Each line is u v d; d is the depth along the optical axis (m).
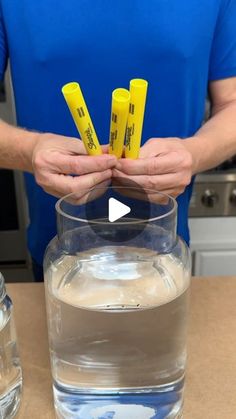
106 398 0.51
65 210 0.52
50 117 0.91
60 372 0.51
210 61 0.94
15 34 0.86
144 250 0.51
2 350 0.55
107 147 0.62
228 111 0.91
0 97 1.43
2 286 0.54
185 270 0.52
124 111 0.53
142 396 0.51
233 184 1.40
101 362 0.50
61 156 0.62
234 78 0.95
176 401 0.52
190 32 0.85
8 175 1.55
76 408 0.51
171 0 0.83
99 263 0.51
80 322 0.48
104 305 0.48
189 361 0.61
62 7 0.83
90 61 0.86
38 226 1.02
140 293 0.49
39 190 0.98
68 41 0.84
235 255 1.49
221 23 0.89
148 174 0.62
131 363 0.50
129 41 0.85
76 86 0.53
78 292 0.50
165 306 0.48
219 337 0.66
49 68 0.87
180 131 0.93
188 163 0.65
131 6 0.82
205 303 0.73
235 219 1.45
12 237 1.67
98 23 0.83
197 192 1.41
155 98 0.90
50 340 0.52
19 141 0.76
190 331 0.67
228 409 0.54
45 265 0.54
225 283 0.78
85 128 0.56
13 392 0.55
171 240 0.52
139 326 0.48
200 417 0.53
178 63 0.87
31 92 0.90
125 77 0.87
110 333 0.48
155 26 0.84
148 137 0.93
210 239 1.48
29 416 0.54
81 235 0.51
